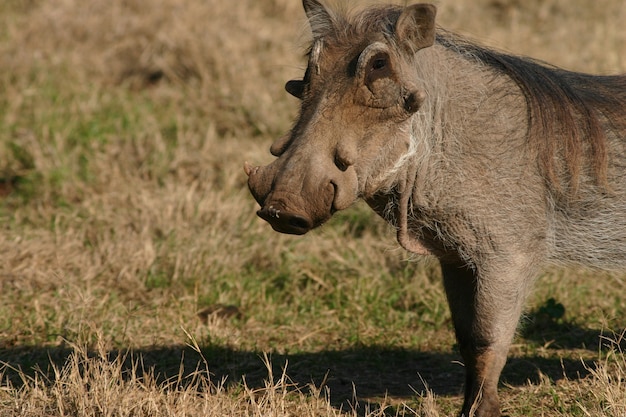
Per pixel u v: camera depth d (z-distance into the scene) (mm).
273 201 10453
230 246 19703
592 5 36031
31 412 12555
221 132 25672
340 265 19578
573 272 19219
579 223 12992
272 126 25234
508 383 15102
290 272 19328
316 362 16094
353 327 17703
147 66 28844
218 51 28484
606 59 29906
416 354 16688
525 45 31266
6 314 16844
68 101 26094
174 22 29844
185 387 14258
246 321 17703
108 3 31125
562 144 12547
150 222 20344
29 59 27891
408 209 12344
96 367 13109
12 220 21234
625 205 12992
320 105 10883
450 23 33062
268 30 30547
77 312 16844
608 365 15648
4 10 32188
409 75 11273
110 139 24516
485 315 12391
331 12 11797
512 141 12250
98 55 29297
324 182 10492
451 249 12562
